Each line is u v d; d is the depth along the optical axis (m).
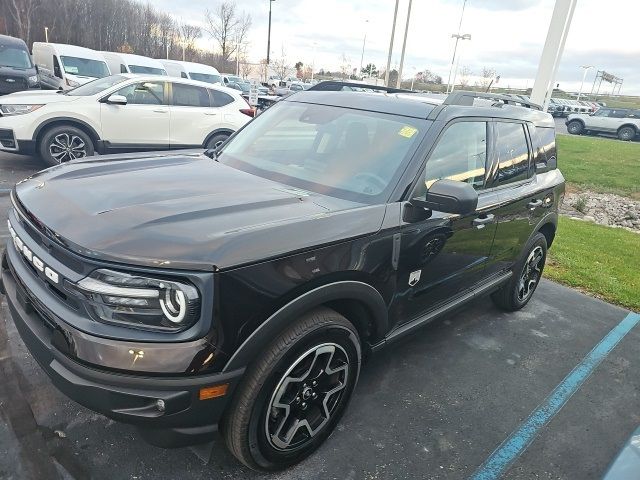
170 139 8.79
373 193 2.70
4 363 2.93
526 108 4.34
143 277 1.81
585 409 3.23
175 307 1.82
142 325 1.83
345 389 2.54
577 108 45.81
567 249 6.92
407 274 2.74
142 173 2.75
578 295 5.29
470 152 3.26
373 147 2.96
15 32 43.31
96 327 1.84
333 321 2.29
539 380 3.52
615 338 4.32
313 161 3.03
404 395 3.13
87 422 2.55
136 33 53.28
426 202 2.63
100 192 2.36
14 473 2.21
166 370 1.82
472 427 2.91
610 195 12.81
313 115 3.38
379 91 3.98
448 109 3.12
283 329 2.12
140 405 1.85
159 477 2.28
